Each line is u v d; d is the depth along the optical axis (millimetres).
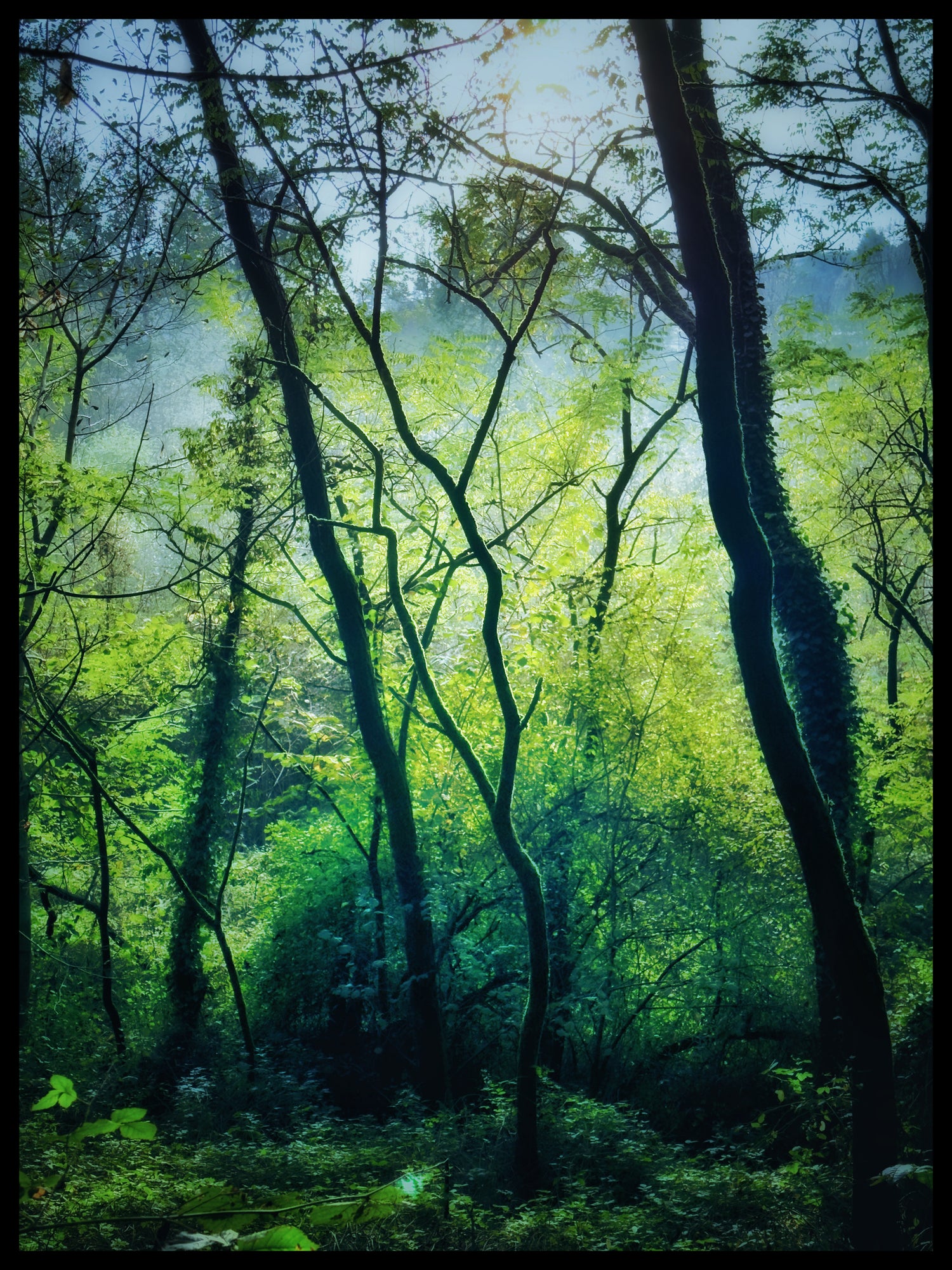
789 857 12727
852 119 9320
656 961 13062
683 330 10633
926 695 15930
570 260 12406
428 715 13109
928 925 15484
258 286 11656
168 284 8711
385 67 7504
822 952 11953
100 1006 14078
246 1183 7840
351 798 14539
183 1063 12703
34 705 12883
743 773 13383
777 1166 10898
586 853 12625
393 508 13891
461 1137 9727
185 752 17750
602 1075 12633
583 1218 7898
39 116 7469
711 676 13453
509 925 12898
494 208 9859
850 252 14148
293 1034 14453
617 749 12711
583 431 15141
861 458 18156
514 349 8844
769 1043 12859
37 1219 5227
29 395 11000
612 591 14102
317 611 15531
